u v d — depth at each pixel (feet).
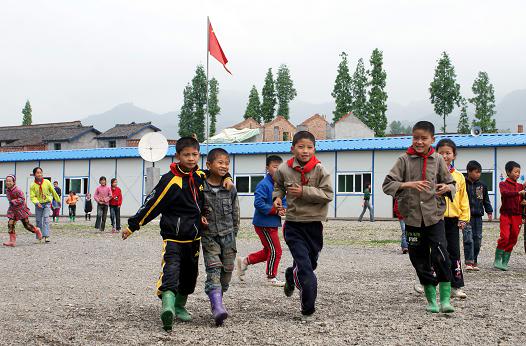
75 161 129.39
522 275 29.14
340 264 33.91
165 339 15.38
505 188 31.35
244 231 67.05
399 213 20.48
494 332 15.94
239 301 21.38
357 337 15.40
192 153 17.34
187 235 17.16
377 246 47.09
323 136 213.87
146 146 74.38
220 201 18.17
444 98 185.47
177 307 17.97
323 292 23.29
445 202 19.61
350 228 73.00
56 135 204.95
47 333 16.02
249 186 114.01
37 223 50.08
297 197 18.42
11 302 20.92
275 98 258.37
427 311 19.10
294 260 18.52
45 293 22.99
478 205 31.83
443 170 19.44
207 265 17.83
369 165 106.11
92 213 126.31
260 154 113.19
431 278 19.20
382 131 181.06
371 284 25.58
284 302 21.17
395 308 19.72
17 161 134.82
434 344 14.67
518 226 31.35
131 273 29.55
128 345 14.83
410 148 19.80
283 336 15.61
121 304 20.54
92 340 15.33
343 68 210.18
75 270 30.76
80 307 19.94
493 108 192.95
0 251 41.70
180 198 17.17
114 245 47.24
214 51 72.69
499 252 31.78
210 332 16.16
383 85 181.78
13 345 14.83
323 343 14.79
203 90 241.55
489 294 22.67
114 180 65.46
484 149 97.96
